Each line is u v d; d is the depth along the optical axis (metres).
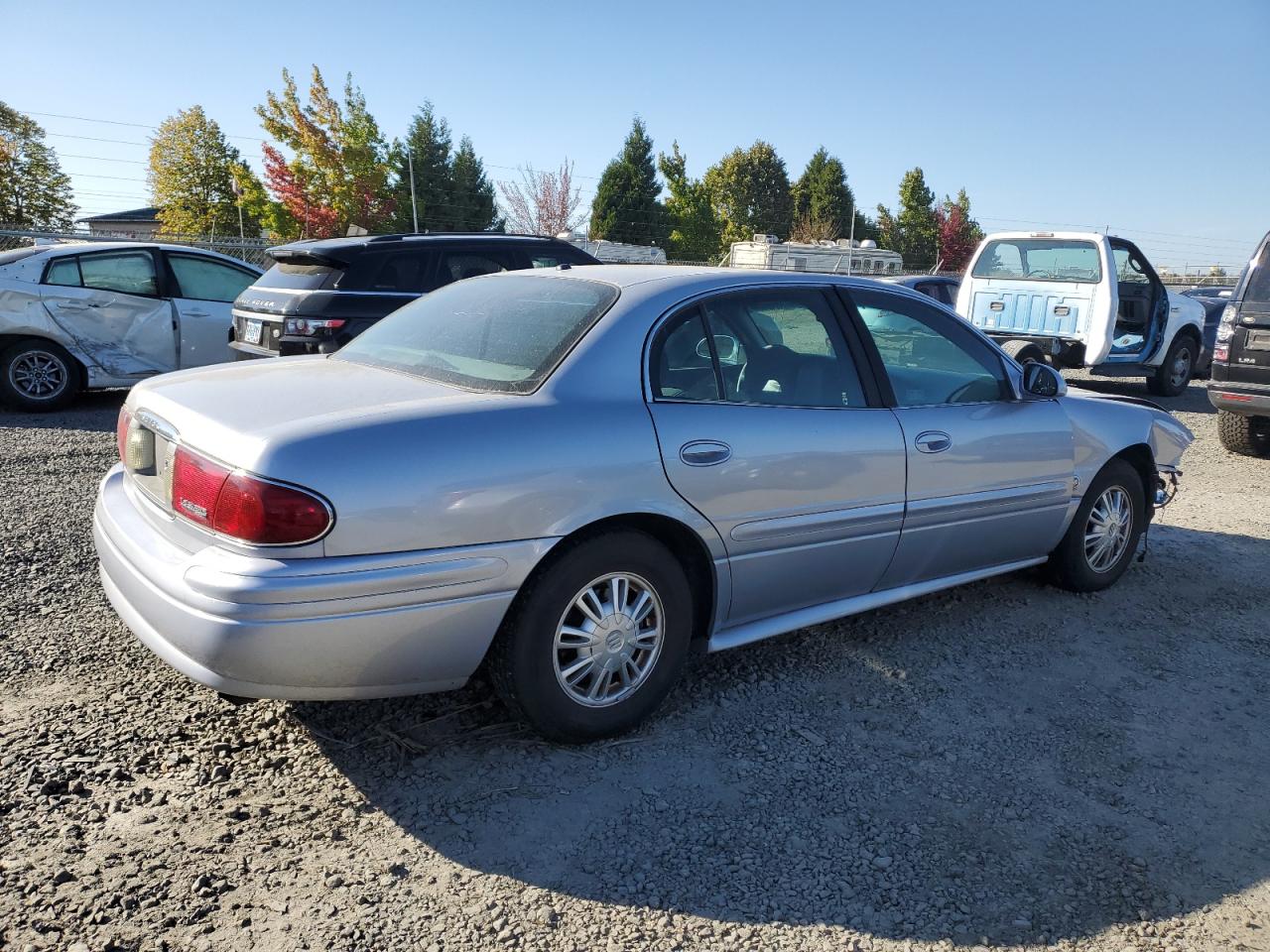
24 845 2.53
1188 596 4.91
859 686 3.72
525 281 3.74
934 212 65.50
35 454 7.04
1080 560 4.76
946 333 4.20
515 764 3.04
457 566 2.71
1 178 54.12
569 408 2.97
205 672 2.61
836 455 3.56
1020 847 2.73
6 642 3.73
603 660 3.10
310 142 36.78
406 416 2.74
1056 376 4.40
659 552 3.14
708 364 3.35
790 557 3.52
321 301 7.22
